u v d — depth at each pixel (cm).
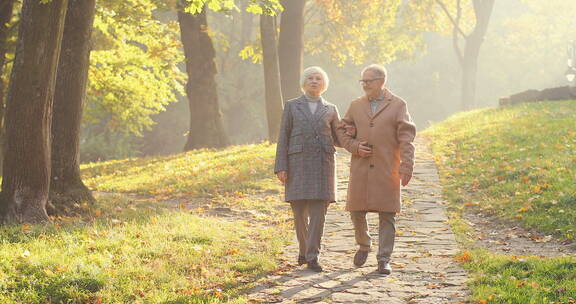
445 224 834
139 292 529
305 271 603
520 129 1484
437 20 3656
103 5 1504
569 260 567
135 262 606
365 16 2892
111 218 846
